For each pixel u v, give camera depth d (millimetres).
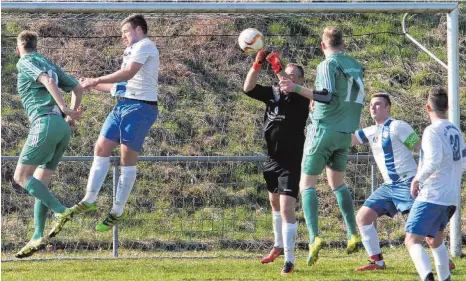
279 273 25734
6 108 39594
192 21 42406
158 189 35781
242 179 36969
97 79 22359
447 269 21859
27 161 23922
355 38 44156
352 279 24219
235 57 42125
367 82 41938
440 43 44594
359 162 36656
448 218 21375
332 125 24141
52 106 24250
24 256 25297
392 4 27719
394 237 33438
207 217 34500
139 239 32781
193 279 24594
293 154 25016
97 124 38938
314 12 27359
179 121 39500
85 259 29406
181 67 41688
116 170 29312
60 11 26359
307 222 24766
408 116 40062
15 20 33406
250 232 33625
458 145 21188
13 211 34375
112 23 42125
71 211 23844
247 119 39688
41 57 24297
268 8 26766
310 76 41500
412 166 24969
